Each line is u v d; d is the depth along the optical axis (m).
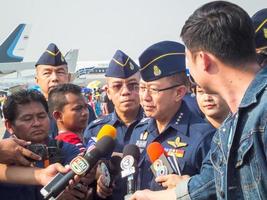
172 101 2.74
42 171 2.27
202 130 2.67
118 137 3.71
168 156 2.61
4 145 2.31
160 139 2.77
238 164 1.50
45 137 2.71
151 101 2.75
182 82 2.75
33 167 2.34
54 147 2.61
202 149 2.58
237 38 1.55
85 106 3.63
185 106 2.83
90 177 2.39
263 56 1.69
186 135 2.69
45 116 2.71
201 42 1.59
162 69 2.69
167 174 2.30
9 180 2.31
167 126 2.75
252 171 1.46
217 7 1.61
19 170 2.31
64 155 2.64
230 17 1.57
